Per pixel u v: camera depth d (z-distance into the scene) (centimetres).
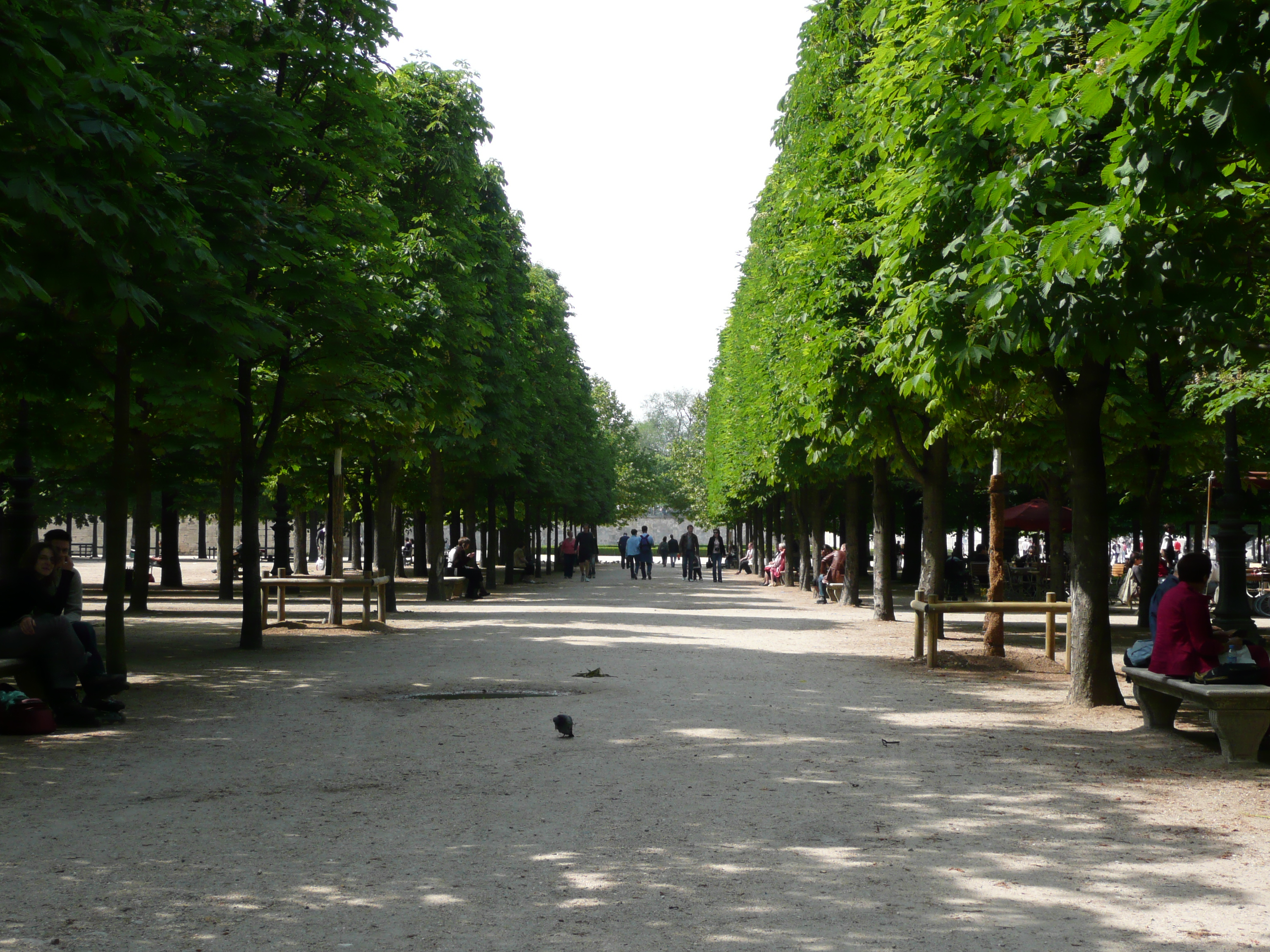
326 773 805
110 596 1268
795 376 2036
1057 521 2675
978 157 1038
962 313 1031
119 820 666
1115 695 1145
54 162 843
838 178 1917
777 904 502
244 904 506
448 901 509
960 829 640
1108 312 859
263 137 1314
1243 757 841
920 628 1585
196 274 1056
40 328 1135
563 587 4509
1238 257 850
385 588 2370
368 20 1659
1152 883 535
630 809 688
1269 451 2355
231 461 3078
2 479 2184
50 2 869
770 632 2130
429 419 2366
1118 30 558
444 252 2369
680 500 10062
